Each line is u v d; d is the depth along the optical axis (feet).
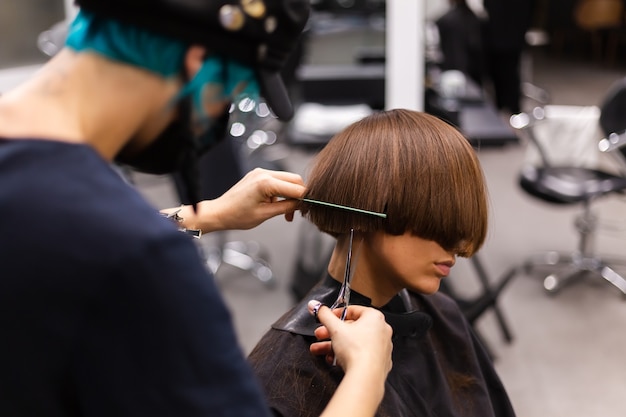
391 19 8.52
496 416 3.66
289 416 2.70
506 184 15.11
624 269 11.40
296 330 2.83
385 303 3.07
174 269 1.74
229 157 8.39
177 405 1.75
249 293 10.73
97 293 1.67
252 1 1.85
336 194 2.85
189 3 1.76
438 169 2.76
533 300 10.53
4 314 1.71
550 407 8.13
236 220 3.22
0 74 11.39
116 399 1.73
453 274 11.12
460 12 14.07
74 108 1.83
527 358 9.06
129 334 1.70
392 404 2.93
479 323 9.77
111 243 1.69
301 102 11.93
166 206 13.89
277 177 3.21
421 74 8.75
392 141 2.81
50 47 9.06
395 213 2.77
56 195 1.73
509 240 12.43
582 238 11.23
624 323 9.89
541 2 29.78
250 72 1.96
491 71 18.71
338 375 2.74
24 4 11.51
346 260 2.93
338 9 12.37
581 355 9.13
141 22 1.75
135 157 2.04
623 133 10.55
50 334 1.70
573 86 24.66
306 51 12.35
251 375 1.93
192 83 1.86
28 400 1.80
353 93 11.91
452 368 3.41
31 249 1.69
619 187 10.68
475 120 12.12
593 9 27.94
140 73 1.83
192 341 1.75
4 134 1.80
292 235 12.70
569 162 11.92
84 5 1.78
